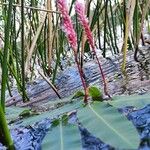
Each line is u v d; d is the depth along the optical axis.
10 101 0.47
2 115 0.19
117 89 0.31
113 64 0.51
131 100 0.20
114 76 0.40
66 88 0.44
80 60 0.54
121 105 0.20
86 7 0.55
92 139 0.20
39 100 0.41
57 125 0.18
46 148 0.17
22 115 0.25
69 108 0.21
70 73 0.56
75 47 0.22
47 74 0.62
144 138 0.18
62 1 0.20
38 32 0.49
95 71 0.49
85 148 0.19
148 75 0.35
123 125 0.16
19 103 0.43
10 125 0.24
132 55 0.54
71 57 0.77
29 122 0.22
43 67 0.64
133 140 0.15
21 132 0.25
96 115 0.18
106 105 0.19
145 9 0.48
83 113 0.18
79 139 0.17
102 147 0.19
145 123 0.20
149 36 0.73
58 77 0.56
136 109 0.23
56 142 0.17
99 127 0.17
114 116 0.17
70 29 0.21
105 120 0.17
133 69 0.41
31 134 0.24
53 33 0.59
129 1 0.43
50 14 0.55
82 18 0.22
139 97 0.20
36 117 0.22
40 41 0.65
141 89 0.29
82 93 0.24
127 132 0.16
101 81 0.40
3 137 0.19
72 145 0.17
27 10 0.66
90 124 0.17
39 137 0.23
